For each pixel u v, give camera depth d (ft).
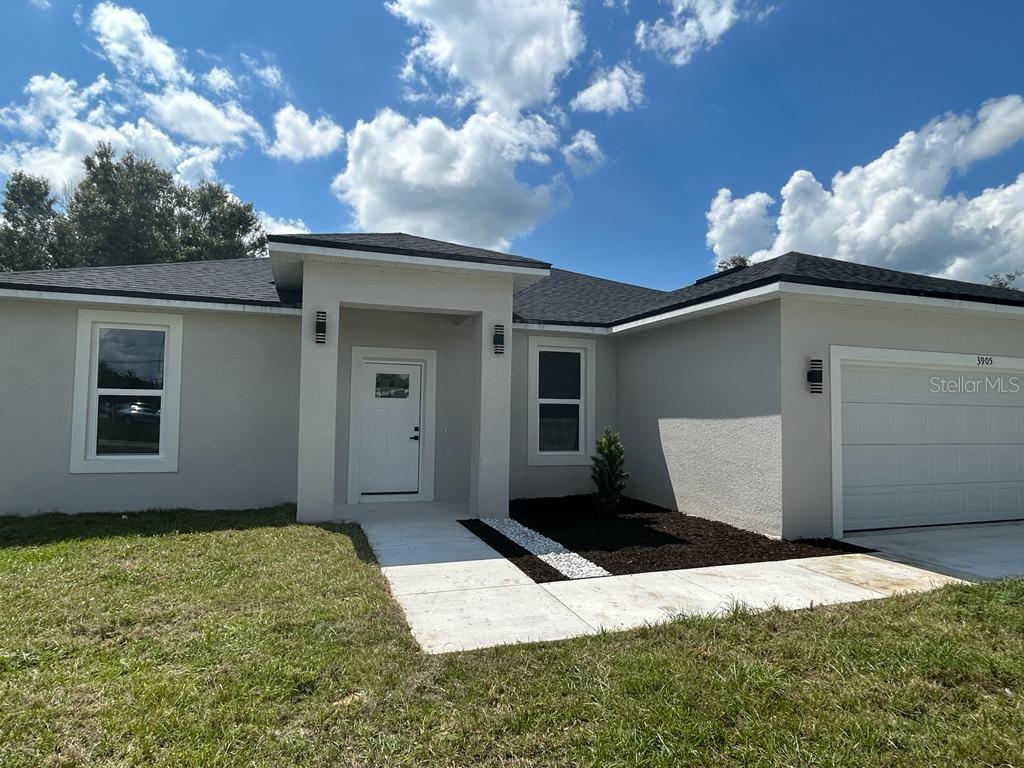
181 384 29.91
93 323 28.78
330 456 26.55
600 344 38.34
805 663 12.19
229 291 31.27
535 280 29.66
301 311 29.32
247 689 10.80
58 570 18.02
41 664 11.69
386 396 34.22
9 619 13.93
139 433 29.63
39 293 26.81
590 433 37.78
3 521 25.77
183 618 14.25
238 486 30.58
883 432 27.25
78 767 8.53
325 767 8.65
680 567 20.58
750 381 26.63
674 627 14.25
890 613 15.25
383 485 34.06
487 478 28.89
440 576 19.17
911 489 27.66
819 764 8.77
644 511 31.94
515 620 15.06
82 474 28.45
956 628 14.16
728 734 9.54
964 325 28.63
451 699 10.64
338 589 16.69
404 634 13.61
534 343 36.83
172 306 28.63
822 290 23.86
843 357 25.99
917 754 9.05
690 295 31.94
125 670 11.49
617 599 16.89
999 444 29.81
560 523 28.32
